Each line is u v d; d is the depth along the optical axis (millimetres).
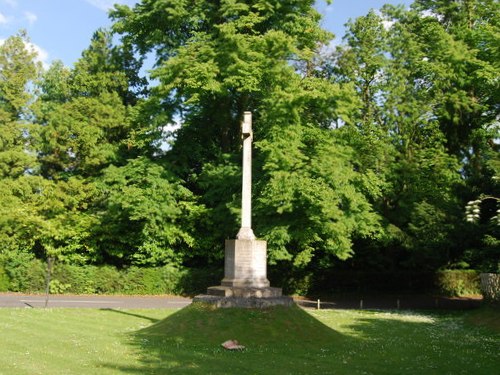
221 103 34406
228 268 17953
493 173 27781
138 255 34812
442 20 38281
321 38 33375
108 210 34594
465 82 34281
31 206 35125
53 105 40844
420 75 35438
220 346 14477
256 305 16609
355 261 38594
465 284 37375
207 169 32938
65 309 23391
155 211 31828
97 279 33750
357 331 18797
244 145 18281
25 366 11320
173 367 11820
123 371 11273
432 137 33750
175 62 30609
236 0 32500
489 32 31953
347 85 28500
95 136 36250
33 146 39375
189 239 34219
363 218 29312
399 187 33344
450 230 30406
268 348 14461
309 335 15875
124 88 39375
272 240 28078
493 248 29312
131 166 33438
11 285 33156
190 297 33438
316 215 27281
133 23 35406
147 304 27875
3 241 34219
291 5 33250
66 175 38031
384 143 32438
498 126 34750
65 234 34188
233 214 30438
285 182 26484
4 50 39906
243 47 29812
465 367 12562
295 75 29484
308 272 36250
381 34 34281
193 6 33781
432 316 24484
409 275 37875
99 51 40219
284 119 27547
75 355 12836
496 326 19375
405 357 13719
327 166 27453
